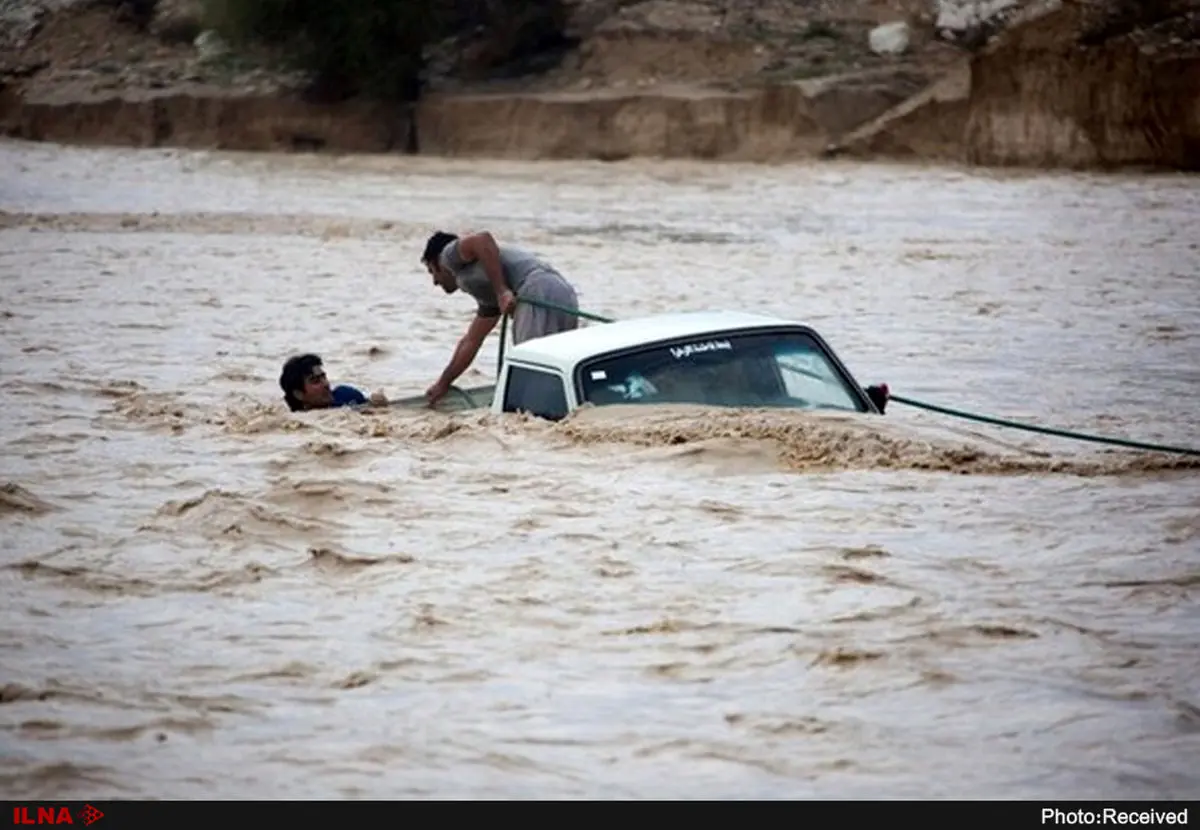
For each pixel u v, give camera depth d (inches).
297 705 1000.2
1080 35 6432.1
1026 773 906.1
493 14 7672.2
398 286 3353.8
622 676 1042.1
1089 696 1007.0
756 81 7111.2
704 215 5059.1
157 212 4997.5
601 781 898.7
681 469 1507.1
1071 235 4446.4
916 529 1343.5
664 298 3294.8
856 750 934.4
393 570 1254.9
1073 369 2481.5
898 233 4522.6
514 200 5531.5
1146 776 902.4
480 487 1473.9
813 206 5305.1
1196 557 1263.5
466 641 1106.1
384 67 7534.5
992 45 6545.3
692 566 1253.7
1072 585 1205.1
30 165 6988.2
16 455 1676.9
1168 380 2391.7
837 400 1663.4
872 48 7165.4
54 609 1177.4
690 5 7593.5
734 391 1638.8
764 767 914.7
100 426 1841.8
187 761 923.4
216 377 2273.6
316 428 1743.4
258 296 3174.2
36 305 2999.5
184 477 1562.5
